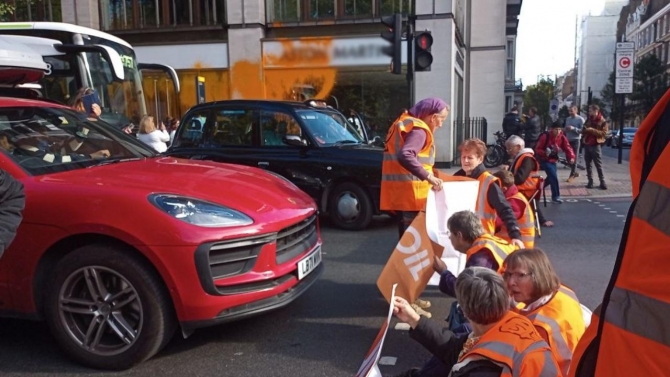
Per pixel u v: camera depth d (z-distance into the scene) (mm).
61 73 10562
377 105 17422
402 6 17375
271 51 17906
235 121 8461
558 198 11031
